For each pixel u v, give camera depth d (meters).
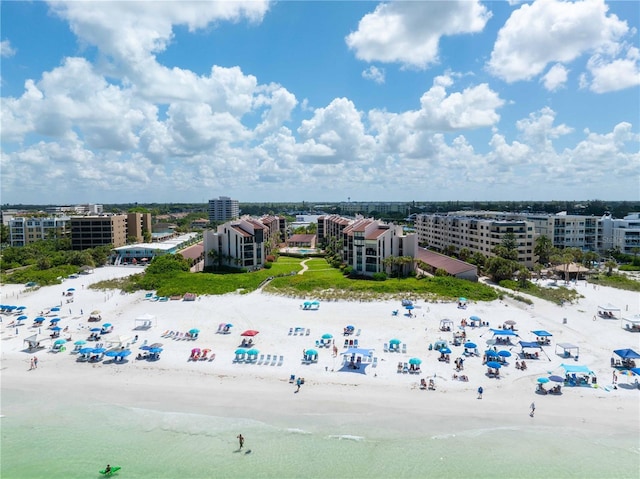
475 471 41.31
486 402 53.22
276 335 75.88
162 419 50.34
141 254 168.25
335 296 100.50
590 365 62.94
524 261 146.25
